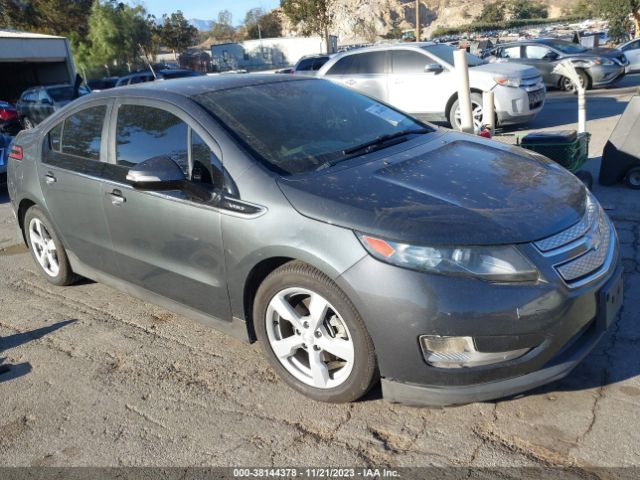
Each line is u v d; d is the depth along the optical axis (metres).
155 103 3.77
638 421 2.77
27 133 5.02
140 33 48.34
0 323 4.43
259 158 3.24
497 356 2.64
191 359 3.70
